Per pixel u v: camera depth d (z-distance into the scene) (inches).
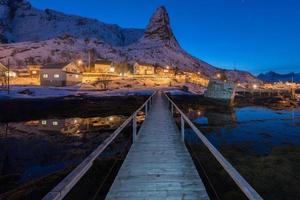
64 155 590.9
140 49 7509.8
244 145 634.2
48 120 1106.1
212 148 190.2
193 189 219.9
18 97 1707.7
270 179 351.6
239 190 302.8
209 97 2118.6
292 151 509.7
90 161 150.9
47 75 2591.0
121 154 474.9
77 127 937.5
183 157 314.2
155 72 4072.3
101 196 288.5
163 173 258.7
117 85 2805.1
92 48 5876.0
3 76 2581.2
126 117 1187.3
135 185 229.0
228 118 1235.9
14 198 307.7
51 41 5797.2
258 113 1482.5
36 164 528.7
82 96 1898.4
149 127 518.3
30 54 4862.2
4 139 754.8
